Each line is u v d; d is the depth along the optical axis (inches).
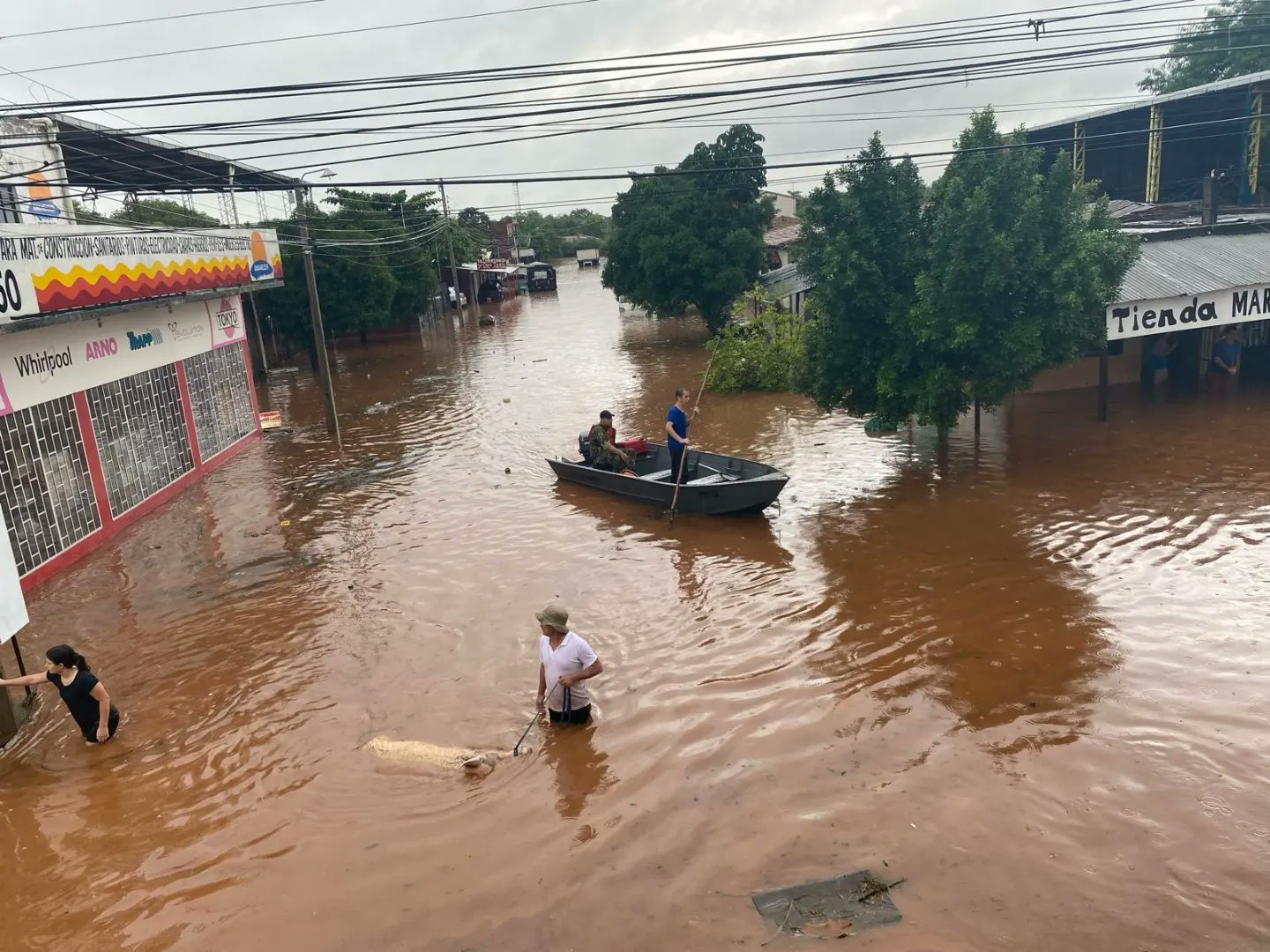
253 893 233.0
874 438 713.6
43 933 222.8
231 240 790.5
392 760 295.0
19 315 461.7
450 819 261.1
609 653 366.9
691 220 1379.2
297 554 516.4
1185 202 1103.0
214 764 300.0
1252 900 207.8
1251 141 1011.9
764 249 1387.8
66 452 533.0
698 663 353.1
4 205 486.3
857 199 553.0
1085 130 1165.7
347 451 796.0
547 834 251.0
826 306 577.0
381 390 1141.1
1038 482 555.8
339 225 1518.2
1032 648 346.3
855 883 221.6
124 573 501.7
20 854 257.0
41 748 319.0
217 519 598.9
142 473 628.1
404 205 1855.3
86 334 564.4
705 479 560.7
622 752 291.7
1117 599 385.1
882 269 559.2
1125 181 1239.5
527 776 281.3
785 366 949.8
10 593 325.7
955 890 217.0
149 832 264.1
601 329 1732.3
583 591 436.5
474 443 798.5
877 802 255.8
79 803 282.2
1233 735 277.7
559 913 218.2
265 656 382.9
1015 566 429.1
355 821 263.3
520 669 357.1
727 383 968.9
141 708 344.5
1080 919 204.7
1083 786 256.7
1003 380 539.2
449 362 1380.4
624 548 494.6
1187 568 412.2
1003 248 500.4
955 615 380.2
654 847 241.8
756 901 217.8
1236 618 359.3
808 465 649.0
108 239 565.9
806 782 268.4
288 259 1400.1
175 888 237.3
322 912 223.8
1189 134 1150.3
